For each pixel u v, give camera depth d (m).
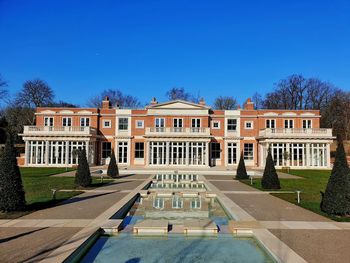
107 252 7.77
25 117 67.00
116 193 17.36
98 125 46.00
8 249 7.55
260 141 44.19
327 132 42.16
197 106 44.91
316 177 28.61
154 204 15.19
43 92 65.94
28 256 7.05
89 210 12.41
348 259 7.04
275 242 8.18
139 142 45.72
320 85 71.88
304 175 30.94
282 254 7.25
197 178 27.62
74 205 13.57
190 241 8.63
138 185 21.47
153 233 9.25
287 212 12.35
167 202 15.82
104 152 45.88
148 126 44.84
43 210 12.45
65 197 15.62
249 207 13.41
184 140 42.19
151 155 42.34
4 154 12.33
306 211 12.57
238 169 27.03
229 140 45.38
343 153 12.06
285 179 26.53
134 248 8.05
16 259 6.86
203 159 42.31
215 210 13.70
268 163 20.17
